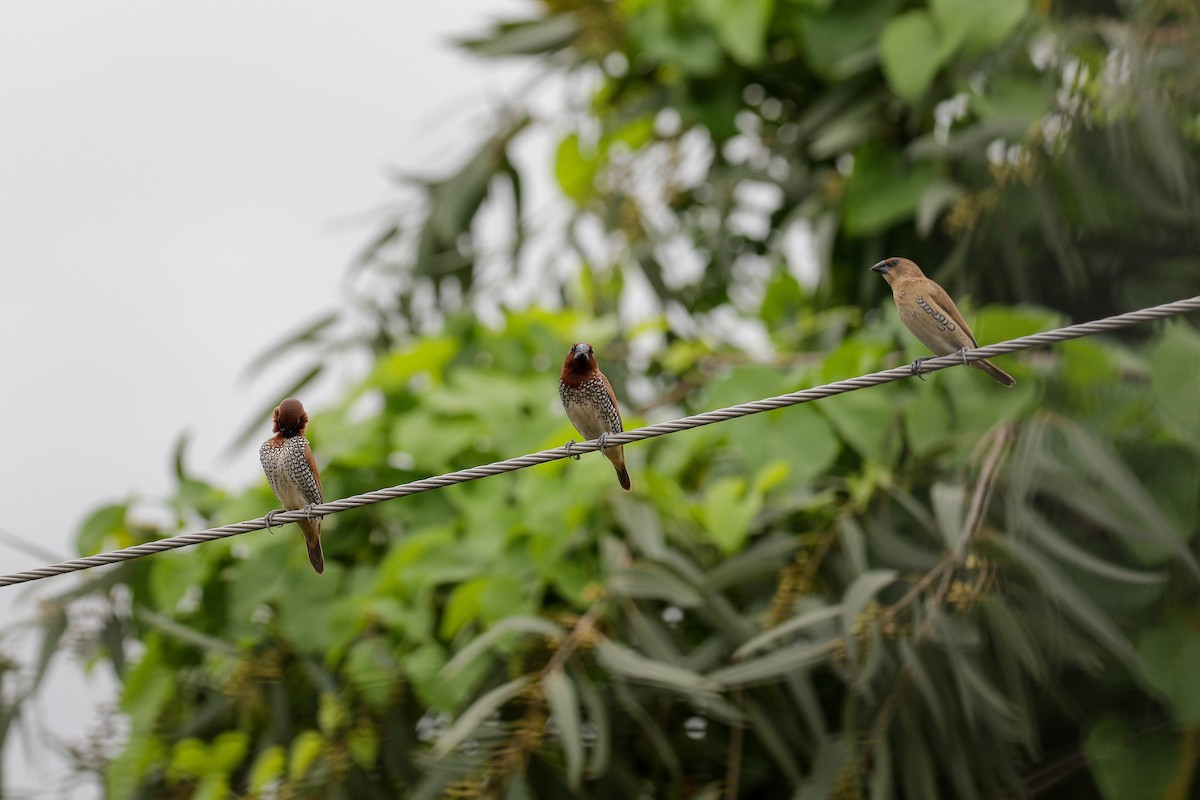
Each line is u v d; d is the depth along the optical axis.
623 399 15.09
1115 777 11.16
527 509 12.41
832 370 12.46
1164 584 11.43
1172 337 11.09
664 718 12.46
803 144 16.12
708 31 15.76
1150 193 12.79
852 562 11.48
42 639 13.24
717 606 11.84
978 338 11.87
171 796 12.73
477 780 11.27
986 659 11.62
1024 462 11.23
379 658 12.12
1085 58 13.18
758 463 12.39
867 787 11.07
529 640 11.88
